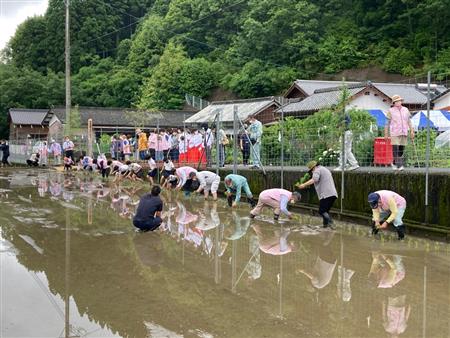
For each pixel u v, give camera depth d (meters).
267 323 5.16
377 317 5.34
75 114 36.09
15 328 5.11
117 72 55.62
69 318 5.34
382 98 28.33
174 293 6.12
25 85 52.72
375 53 44.38
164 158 20.58
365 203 10.97
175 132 22.00
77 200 14.20
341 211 11.49
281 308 5.60
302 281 6.64
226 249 8.48
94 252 8.20
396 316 5.38
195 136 18.98
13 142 38.91
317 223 11.02
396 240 9.20
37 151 32.69
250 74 46.50
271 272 7.07
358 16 47.16
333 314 5.43
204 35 54.47
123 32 61.72
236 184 13.00
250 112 32.25
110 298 5.96
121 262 7.58
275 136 14.80
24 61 61.06
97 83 54.69
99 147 29.88
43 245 8.66
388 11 45.34
